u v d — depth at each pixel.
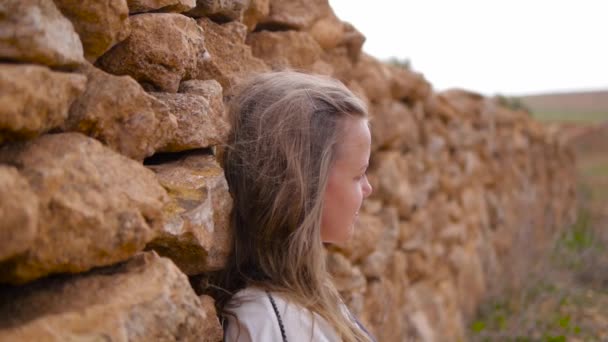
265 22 2.43
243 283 1.50
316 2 2.72
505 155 8.48
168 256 1.30
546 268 6.80
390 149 4.17
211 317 1.37
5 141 0.97
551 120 33.81
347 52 3.24
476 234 6.70
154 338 1.04
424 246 4.79
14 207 0.85
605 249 8.73
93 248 1.01
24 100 0.92
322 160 1.43
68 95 1.04
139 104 1.20
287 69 1.74
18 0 0.95
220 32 1.82
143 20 1.37
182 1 1.51
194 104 1.41
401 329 4.05
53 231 0.96
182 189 1.30
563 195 12.58
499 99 12.62
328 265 2.69
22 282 0.95
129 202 1.07
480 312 6.16
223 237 1.44
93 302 1.01
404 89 4.46
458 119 6.22
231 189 1.52
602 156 23.33
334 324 1.41
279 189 1.43
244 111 1.52
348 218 1.49
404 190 4.23
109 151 1.12
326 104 1.45
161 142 1.31
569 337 5.48
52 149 1.01
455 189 6.04
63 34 1.04
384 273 3.76
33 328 0.92
